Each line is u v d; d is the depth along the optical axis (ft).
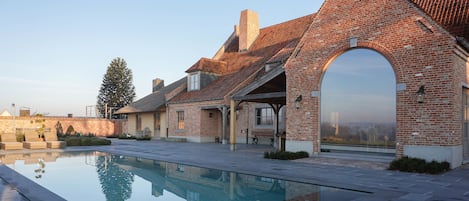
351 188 24.98
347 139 41.47
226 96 70.03
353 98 41.11
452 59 32.71
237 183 29.45
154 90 121.39
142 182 30.42
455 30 38.19
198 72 83.61
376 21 38.68
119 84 189.37
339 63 42.37
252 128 72.13
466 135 37.14
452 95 32.55
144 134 98.73
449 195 22.41
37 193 22.50
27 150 56.75
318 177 29.25
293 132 45.47
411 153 34.83
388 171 32.53
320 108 43.70
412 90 35.17
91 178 32.19
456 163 33.50
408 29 35.94
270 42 81.82
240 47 88.53
